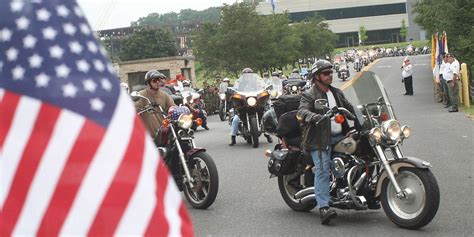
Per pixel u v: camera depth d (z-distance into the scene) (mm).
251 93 14430
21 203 1889
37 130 1897
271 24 44094
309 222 6887
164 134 7848
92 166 1896
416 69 57156
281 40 46219
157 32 66000
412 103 24203
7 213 1888
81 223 1879
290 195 7539
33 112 1899
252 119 14141
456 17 23578
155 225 1950
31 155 1889
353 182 6566
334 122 6648
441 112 19469
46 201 1880
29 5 1971
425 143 12531
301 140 6930
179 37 80500
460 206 7125
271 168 7465
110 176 1909
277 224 6871
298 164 7270
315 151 6609
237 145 14914
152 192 1972
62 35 1962
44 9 1973
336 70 62625
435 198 5965
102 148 1913
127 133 1966
